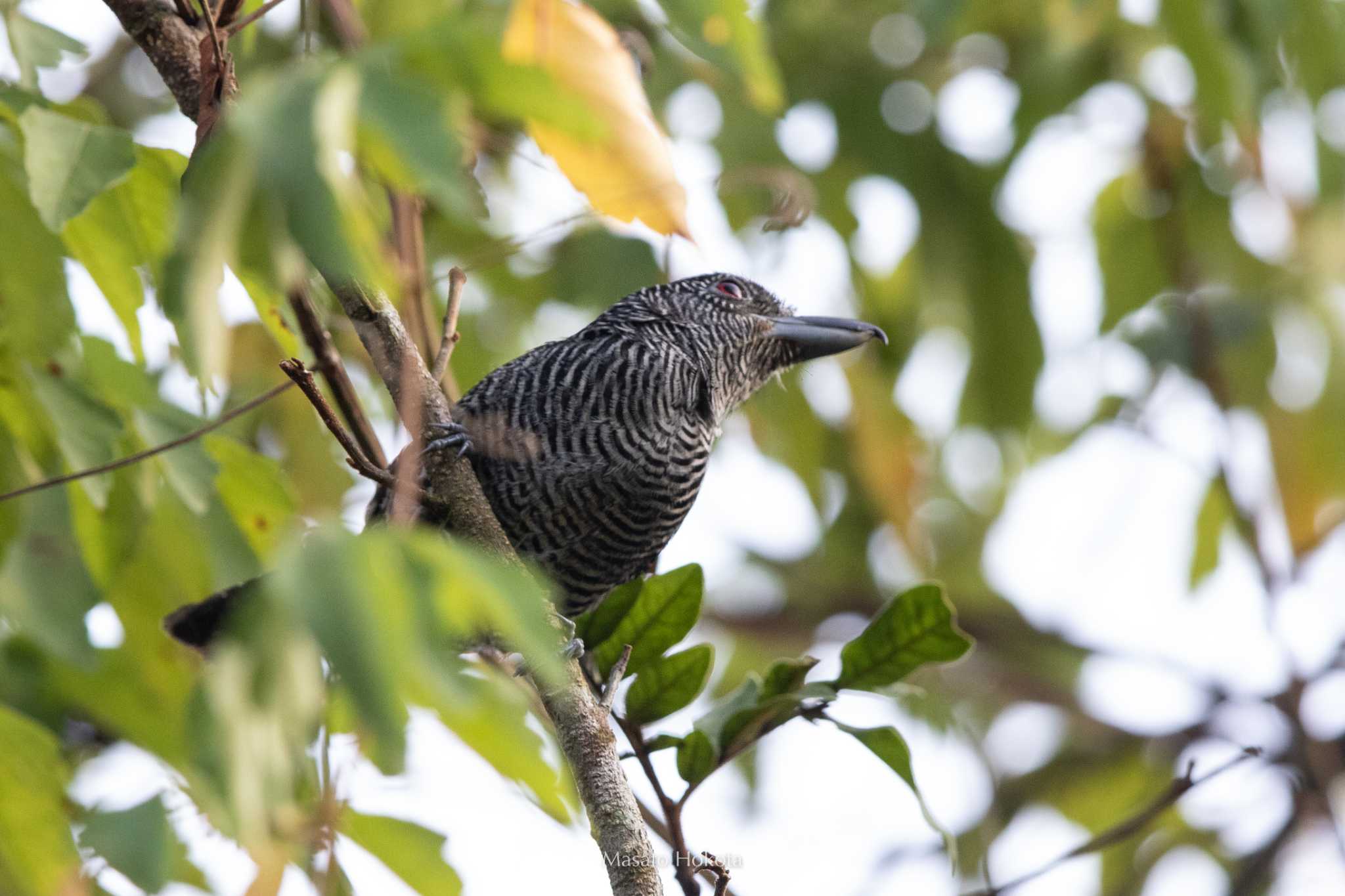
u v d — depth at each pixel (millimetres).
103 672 8039
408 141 3775
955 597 16344
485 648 7461
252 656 4113
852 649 6879
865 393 13703
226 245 3676
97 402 6988
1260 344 14234
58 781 6906
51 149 5867
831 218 13492
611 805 6125
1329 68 11188
